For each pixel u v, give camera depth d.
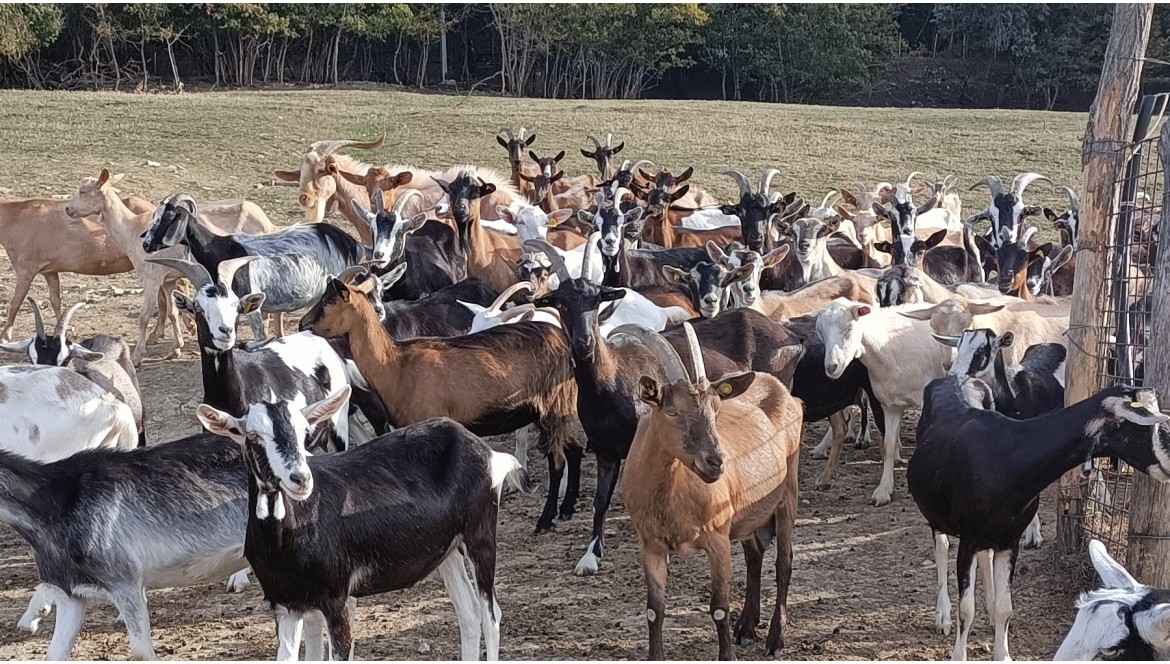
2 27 48.91
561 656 7.25
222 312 8.02
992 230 14.41
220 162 26.70
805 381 10.09
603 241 12.80
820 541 9.07
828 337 9.65
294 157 28.00
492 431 9.41
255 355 8.70
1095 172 8.31
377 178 17.17
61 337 9.20
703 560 8.84
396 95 45.75
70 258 14.90
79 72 56.09
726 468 6.73
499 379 9.20
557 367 9.48
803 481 10.54
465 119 36.03
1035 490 6.70
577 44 62.22
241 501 6.91
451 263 13.96
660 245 16.44
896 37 73.56
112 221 14.47
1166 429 6.47
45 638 7.60
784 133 35.66
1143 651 4.85
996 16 68.25
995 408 8.20
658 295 11.72
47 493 6.57
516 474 7.10
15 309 15.02
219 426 5.75
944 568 7.50
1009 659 6.90
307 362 8.93
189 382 13.35
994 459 6.73
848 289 11.96
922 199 24.05
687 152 31.42
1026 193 26.20
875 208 14.84
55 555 6.58
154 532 6.69
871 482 10.48
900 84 71.12
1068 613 7.79
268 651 7.34
